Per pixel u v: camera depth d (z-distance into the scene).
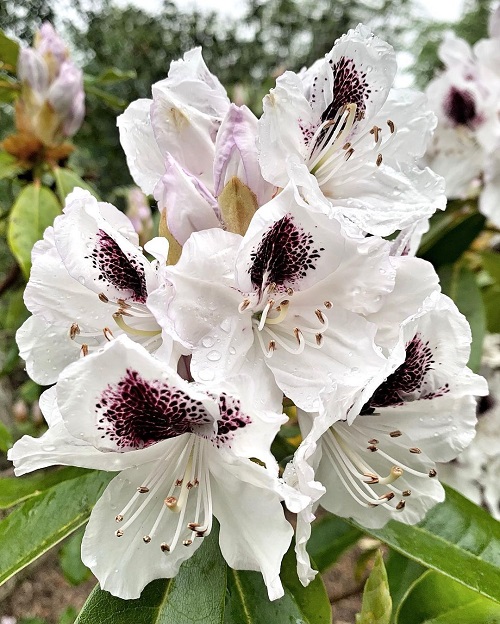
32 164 0.35
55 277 0.17
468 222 0.33
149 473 0.16
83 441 0.15
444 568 0.18
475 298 0.30
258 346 0.17
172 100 0.17
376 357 0.16
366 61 0.18
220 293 0.16
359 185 0.19
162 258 0.15
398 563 0.26
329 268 0.16
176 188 0.16
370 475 0.18
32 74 0.33
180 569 0.17
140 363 0.13
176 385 0.14
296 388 0.16
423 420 0.18
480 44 0.33
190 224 0.16
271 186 0.17
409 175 0.19
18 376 0.74
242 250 0.15
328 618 0.18
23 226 0.31
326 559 0.32
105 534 0.16
